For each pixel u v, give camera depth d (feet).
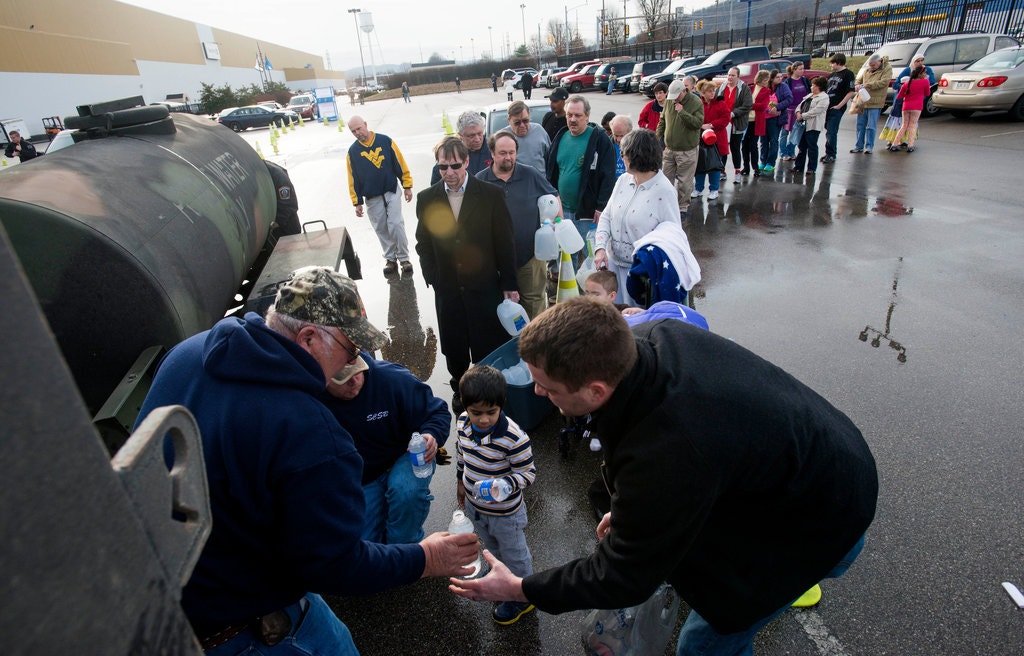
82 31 117.08
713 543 4.83
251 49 222.48
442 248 11.44
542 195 13.09
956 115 43.86
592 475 10.53
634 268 9.66
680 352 4.40
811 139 30.66
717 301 16.89
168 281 8.39
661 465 3.95
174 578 2.08
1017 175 27.04
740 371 4.38
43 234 7.25
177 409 2.22
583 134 16.01
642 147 11.00
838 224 22.80
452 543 5.46
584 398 4.19
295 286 4.73
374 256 23.93
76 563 1.40
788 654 7.00
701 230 23.75
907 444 10.39
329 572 4.43
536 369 4.23
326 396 7.41
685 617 7.73
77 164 9.08
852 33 77.97
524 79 81.46
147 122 12.39
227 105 150.10
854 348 13.73
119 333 7.94
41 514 1.29
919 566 8.00
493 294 11.82
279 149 63.98
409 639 7.72
